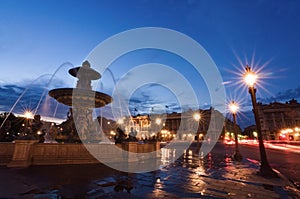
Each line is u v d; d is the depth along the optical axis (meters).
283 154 17.11
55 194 4.38
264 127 70.06
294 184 6.15
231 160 11.91
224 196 4.60
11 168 7.02
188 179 6.35
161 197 4.43
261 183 5.86
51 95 11.53
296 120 65.44
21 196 4.17
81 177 6.04
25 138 7.66
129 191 4.82
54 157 8.25
